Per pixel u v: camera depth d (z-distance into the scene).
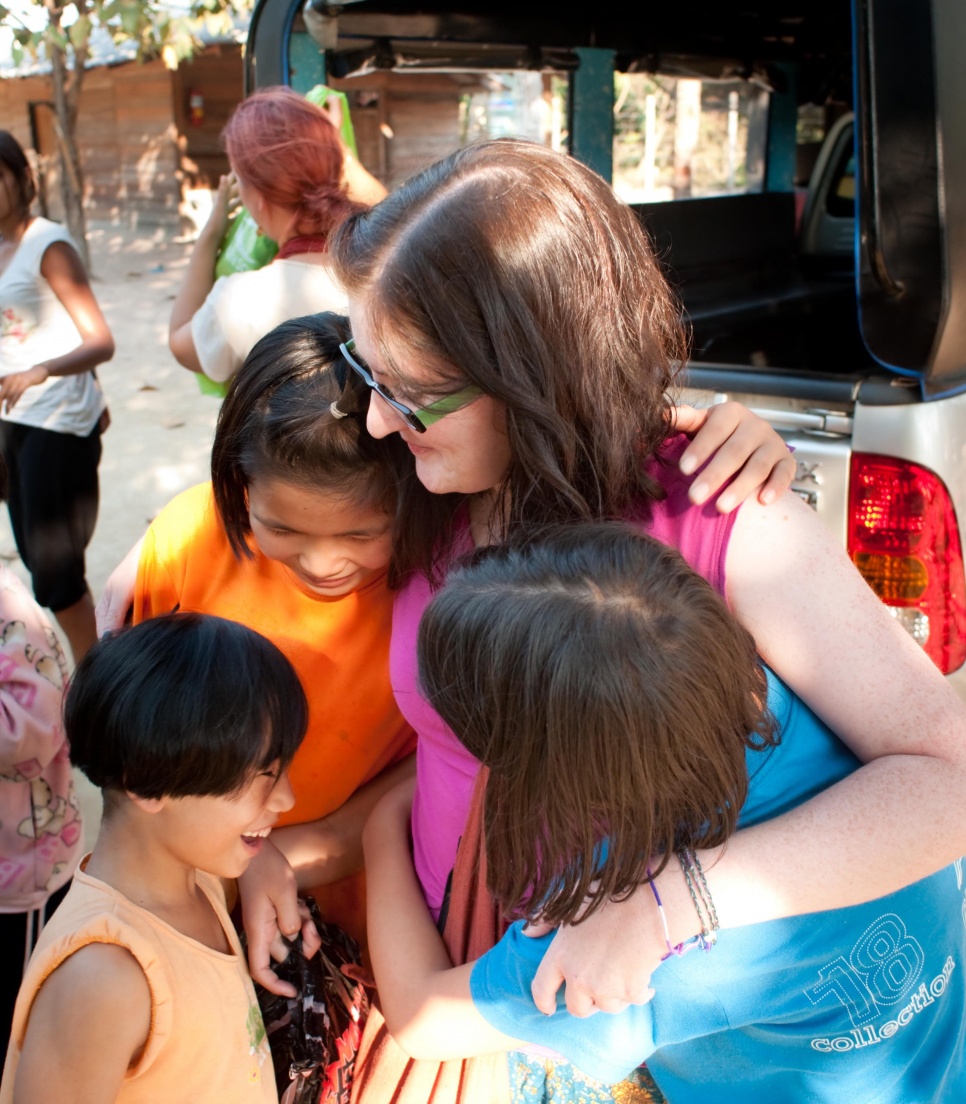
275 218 2.79
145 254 14.66
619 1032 1.15
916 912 1.18
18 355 3.82
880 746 1.16
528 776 1.00
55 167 17.38
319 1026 1.43
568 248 1.10
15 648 1.94
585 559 1.05
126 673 1.24
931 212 2.03
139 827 1.28
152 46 9.56
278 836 1.60
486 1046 1.27
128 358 9.27
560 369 1.11
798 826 1.10
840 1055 1.17
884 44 1.99
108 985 1.19
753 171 5.10
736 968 1.12
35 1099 1.16
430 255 1.09
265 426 1.31
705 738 1.01
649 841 1.01
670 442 1.30
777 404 2.41
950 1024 1.24
